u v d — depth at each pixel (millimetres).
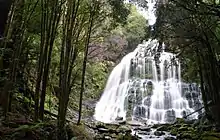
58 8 6969
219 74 7996
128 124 13906
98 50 15133
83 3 8195
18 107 7531
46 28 6668
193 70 11266
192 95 16953
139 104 17203
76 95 16031
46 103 10875
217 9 5570
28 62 9195
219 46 7648
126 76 19438
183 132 10422
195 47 8516
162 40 7992
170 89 17688
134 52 20094
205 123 10500
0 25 6422
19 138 5027
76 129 8188
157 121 16094
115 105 17562
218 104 8586
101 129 10914
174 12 7457
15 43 6348
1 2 6430
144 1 8031
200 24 7277
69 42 7234
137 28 19516
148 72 19078
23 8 6516
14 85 6461
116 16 8773
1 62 6211
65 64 7168
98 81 18922
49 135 5840
